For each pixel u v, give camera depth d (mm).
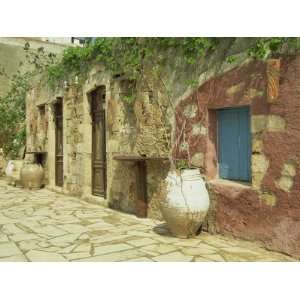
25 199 8305
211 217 4715
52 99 9984
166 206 4520
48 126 10336
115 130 6922
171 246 4262
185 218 4418
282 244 3797
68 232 5066
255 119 4070
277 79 3768
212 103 4684
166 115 5578
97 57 7164
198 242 4414
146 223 5605
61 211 6738
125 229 5203
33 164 10305
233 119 4688
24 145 13125
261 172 4020
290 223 3709
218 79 4578
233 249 4105
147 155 5992
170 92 5477
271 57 3869
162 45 5570
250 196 4148
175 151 5359
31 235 4926
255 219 4090
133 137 6434
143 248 4203
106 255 3947
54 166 10188
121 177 6793
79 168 8406
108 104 7090
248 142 4484
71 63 8547
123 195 6750
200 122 4906
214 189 4668
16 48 15297
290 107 3688
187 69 5141
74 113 8625
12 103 14062
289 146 3711
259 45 3910
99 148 7902
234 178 4699
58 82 9492
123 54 6512
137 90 6219
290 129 3697
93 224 5578
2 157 13812
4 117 13633
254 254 3900
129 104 6535
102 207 7176
